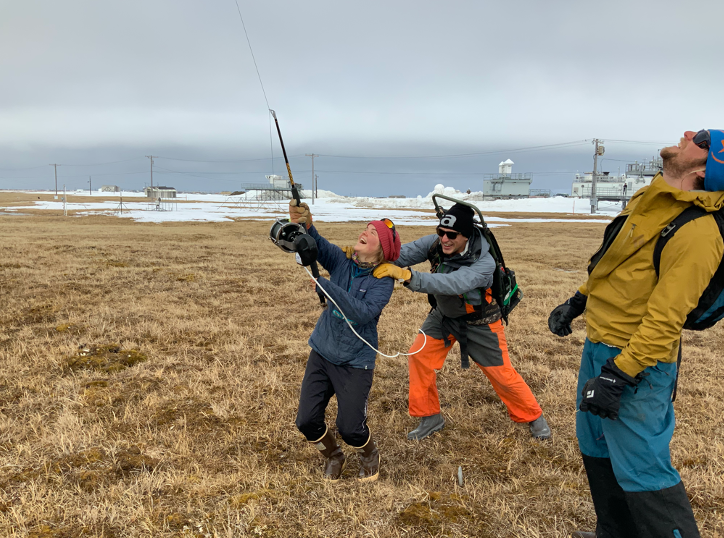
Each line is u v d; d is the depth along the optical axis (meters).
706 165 1.83
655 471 2.06
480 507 2.86
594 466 2.32
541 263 14.79
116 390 4.52
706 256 1.79
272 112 2.82
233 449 3.55
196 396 4.40
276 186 97.62
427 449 3.64
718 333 6.96
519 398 3.75
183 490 2.98
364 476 3.16
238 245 17.67
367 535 2.59
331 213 54.69
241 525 2.64
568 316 2.66
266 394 4.53
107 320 6.83
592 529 2.68
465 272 3.17
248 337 6.34
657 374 2.00
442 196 3.31
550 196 100.38
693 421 4.07
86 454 3.35
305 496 2.94
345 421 2.96
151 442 3.58
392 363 5.49
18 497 2.87
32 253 12.97
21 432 3.66
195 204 75.25
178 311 7.46
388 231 2.85
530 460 3.49
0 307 7.38
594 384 1.97
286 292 9.20
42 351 5.48
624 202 75.12
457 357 5.64
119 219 36.75
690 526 2.06
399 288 9.98
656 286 1.90
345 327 2.88
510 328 6.96
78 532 2.59
